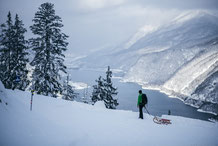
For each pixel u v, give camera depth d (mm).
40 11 20625
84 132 6555
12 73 20547
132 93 159375
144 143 6125
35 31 20125
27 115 6656
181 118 11172
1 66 20859
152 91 191750
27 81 22297
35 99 12070
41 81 19891
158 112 106250
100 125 7996
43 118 7227
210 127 9586
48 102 12086
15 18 21266
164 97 159875
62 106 11609
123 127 8062
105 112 11773
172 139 6840
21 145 4371
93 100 32156
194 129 8695
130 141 6203
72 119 8484
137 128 8133
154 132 7676
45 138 5184
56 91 21438
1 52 20766
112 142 5922
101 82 32250
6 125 5004
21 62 21219
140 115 10539
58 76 21406
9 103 6730
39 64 20141
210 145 6453
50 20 20812
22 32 21406
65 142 5203
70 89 33531
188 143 6492
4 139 4348
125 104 113438
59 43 20781
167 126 9023
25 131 5191
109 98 31781
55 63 20594
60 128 6488
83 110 11406
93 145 5441
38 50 20250
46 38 20562
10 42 20938
